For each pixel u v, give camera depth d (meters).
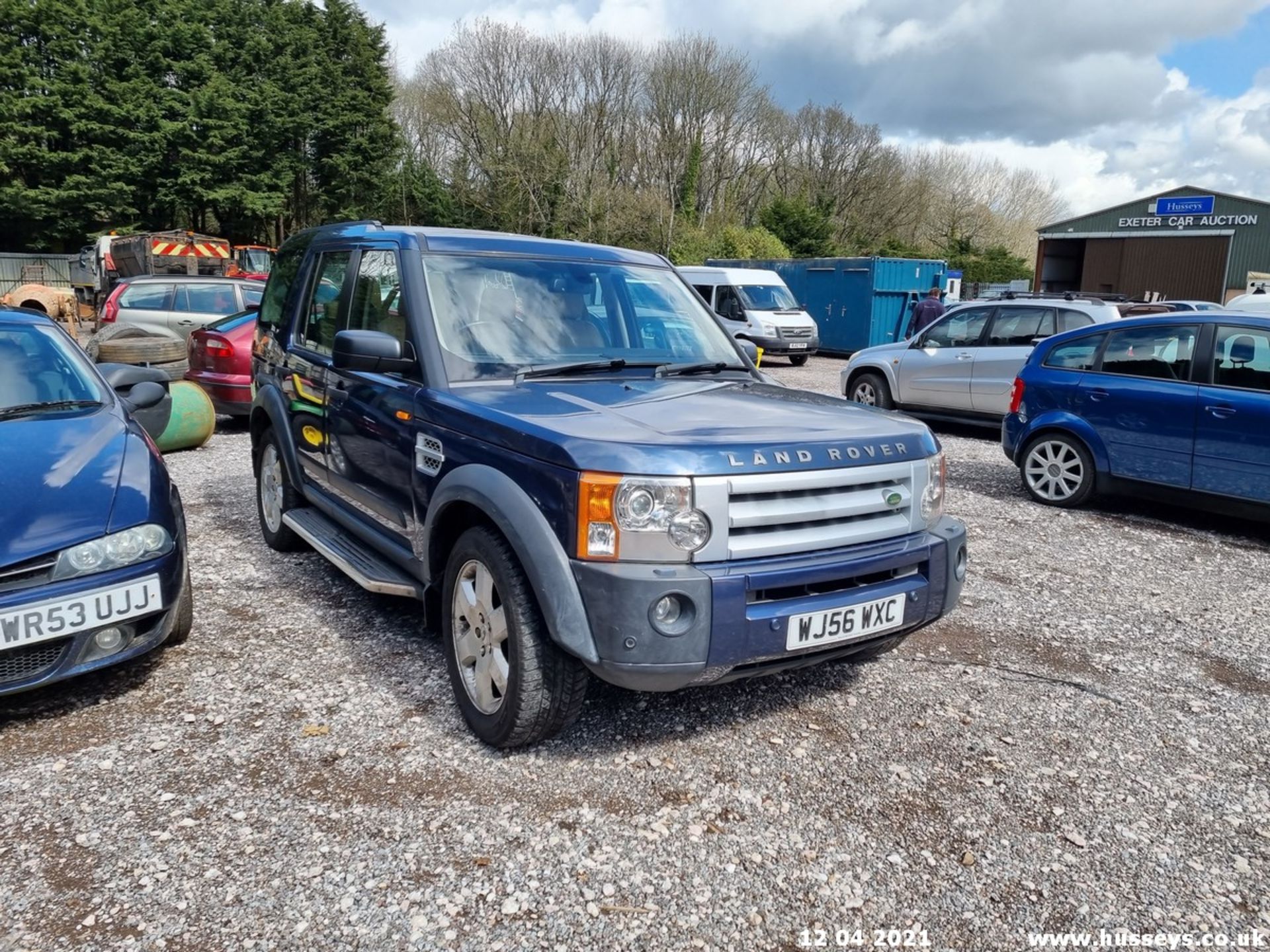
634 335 4.34
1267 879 2.80
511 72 44.91
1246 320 6.67
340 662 4.09
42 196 36.53
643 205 39.28
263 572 5.33
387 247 4.34
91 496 3.64
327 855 2.76
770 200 52.81
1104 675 4.25
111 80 38.06
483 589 3.32
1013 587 5.51
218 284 12.98
